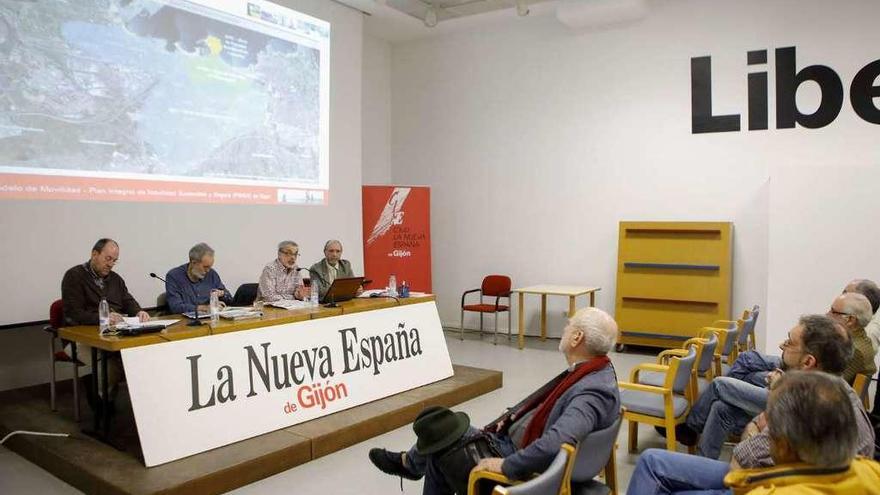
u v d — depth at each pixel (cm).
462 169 793
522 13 683
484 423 406
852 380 302
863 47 566
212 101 548
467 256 794
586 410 208
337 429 356
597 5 650
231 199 568
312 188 649
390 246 741
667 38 653
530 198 745
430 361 461
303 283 518
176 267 484
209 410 324
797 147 596
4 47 416
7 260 425
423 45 816
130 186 489
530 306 750
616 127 686
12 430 362
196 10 534
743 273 622
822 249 542
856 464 151
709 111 634
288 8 618
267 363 355
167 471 294
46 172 441
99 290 406
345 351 401
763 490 149
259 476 315
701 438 297
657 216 665
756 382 336
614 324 233
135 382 300
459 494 227
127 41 484
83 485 298
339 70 680
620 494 303
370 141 820
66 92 449
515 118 752
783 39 598
